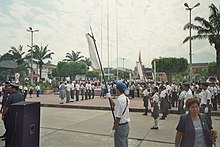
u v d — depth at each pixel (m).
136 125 8.96
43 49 53.28
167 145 6.09
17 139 4.03
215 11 22.92
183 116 3.07
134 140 6.62
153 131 7.82
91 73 73.31
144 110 13.20
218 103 15.51
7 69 52.50
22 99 6.18
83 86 20.42
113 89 21.66
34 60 52.94
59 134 7.34
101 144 6.14
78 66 59.84
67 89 17.41
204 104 7.13
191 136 2.90
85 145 6.04
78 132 7.64
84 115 11.73
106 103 16.72
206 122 3.01
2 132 7.44
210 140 2.92
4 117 5.97
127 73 82.50
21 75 45.03
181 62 45.88
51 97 23.09
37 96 23.38
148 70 54.56
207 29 23.25
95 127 8.48
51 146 5.94
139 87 23.09
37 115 4.40
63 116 11.36
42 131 7.78
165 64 45.84
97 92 27.11
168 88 14.54
